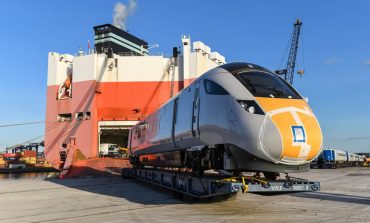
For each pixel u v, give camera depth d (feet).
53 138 168.86
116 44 281.33
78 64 167.32
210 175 44.55
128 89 163.22
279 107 33.47
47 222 34.94
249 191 32.94
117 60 164.86
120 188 71.26
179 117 49.83
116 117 163.22
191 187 45.32
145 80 163.43
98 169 121.29
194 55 160.45
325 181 87.45
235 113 34.42
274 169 32.58
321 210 39.11
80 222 34.42
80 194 61.26
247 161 34.01
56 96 171.63
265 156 31.83
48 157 168.14
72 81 168.04
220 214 36.42
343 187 69.31
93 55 164.96
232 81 36.99
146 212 39.19
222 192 34.76
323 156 215.51
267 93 34.99
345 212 37.78
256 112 33.06
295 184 34.32
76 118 165.58
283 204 44.11
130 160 99.04
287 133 31.45
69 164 122.72
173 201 48.85
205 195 39.75
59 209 43.83
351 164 289.33
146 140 75.10
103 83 164.35
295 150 31.55
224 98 36.60
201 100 41.37
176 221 33.01
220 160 37.78
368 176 110.22
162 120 60.54
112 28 279.08
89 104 162.50
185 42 161.27
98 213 39.63
